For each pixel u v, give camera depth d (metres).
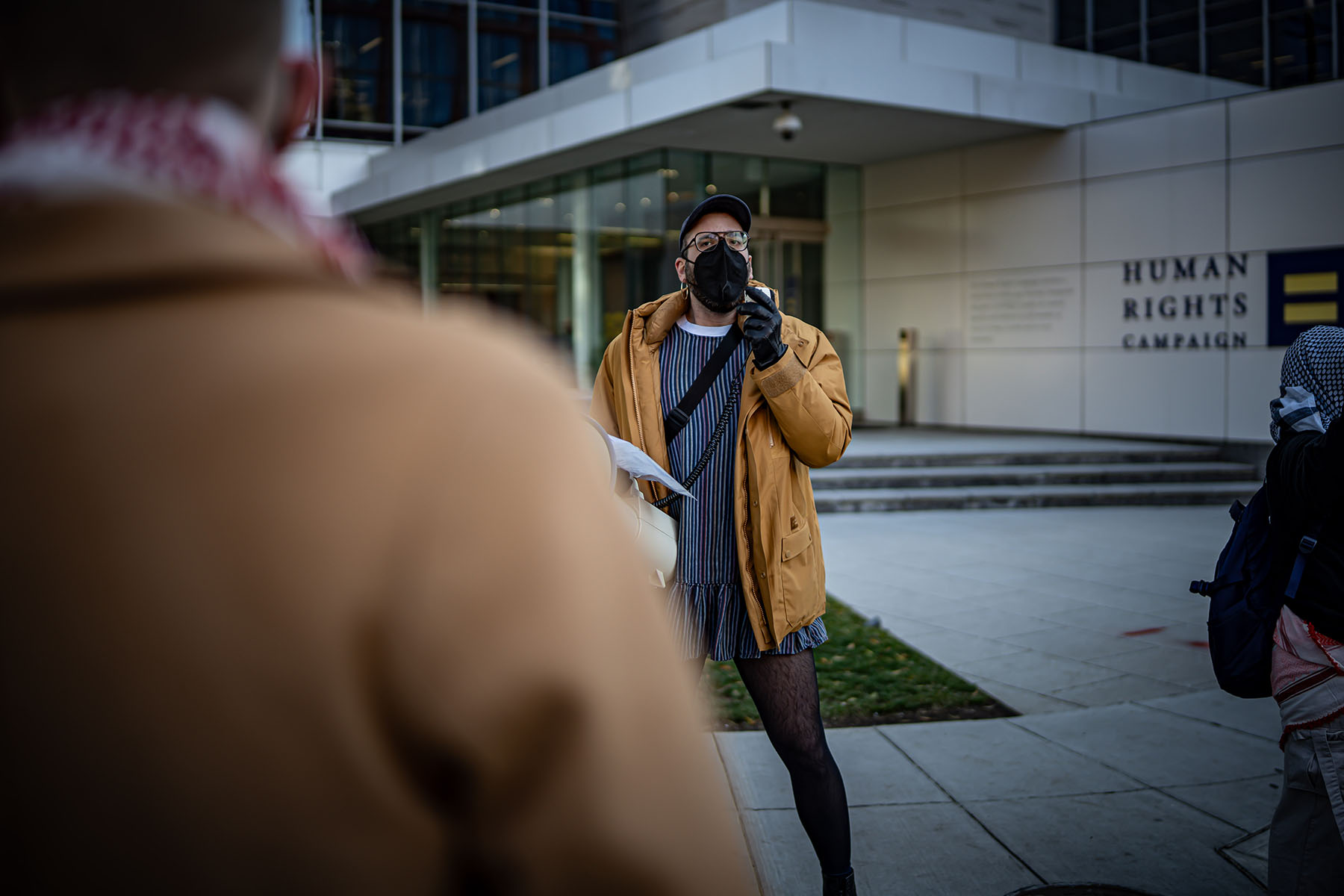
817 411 2.53
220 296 0.49
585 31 21.27
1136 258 13.73
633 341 2.77
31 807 0.46
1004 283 15.22
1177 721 4.60
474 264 19.62
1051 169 14.56
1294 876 2.34
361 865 0.48
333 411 0.49
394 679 0.48
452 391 0.51
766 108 12.53
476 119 18.56
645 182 15.21
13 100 0.52
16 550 0.46
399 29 21.53
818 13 12.48
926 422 16.38
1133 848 3.35
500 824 0.49
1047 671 5.43
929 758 4.16
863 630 6.20
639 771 0.51
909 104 12.59
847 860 2.61
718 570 2.63
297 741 0.47
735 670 5.45
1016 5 17.25
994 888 3.10
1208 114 12.98
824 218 16.78
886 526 10.27
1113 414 14.08
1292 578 2.32
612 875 0.49
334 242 0.58
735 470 2.61
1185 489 11.78
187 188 0.50
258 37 0.53
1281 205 12.42
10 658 0.46
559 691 0.48
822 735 2.65
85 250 0.47
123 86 0.51
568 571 0.50
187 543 0.46
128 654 0.46
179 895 0.47
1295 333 12.35
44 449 0.47
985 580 7.66
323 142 21.58
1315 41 16.92
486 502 0.49
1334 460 2.20
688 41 13.70
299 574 0.47
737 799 3.75
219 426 0.47
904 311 16.61
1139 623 6.41
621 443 2.26
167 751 0.46
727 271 2.60
